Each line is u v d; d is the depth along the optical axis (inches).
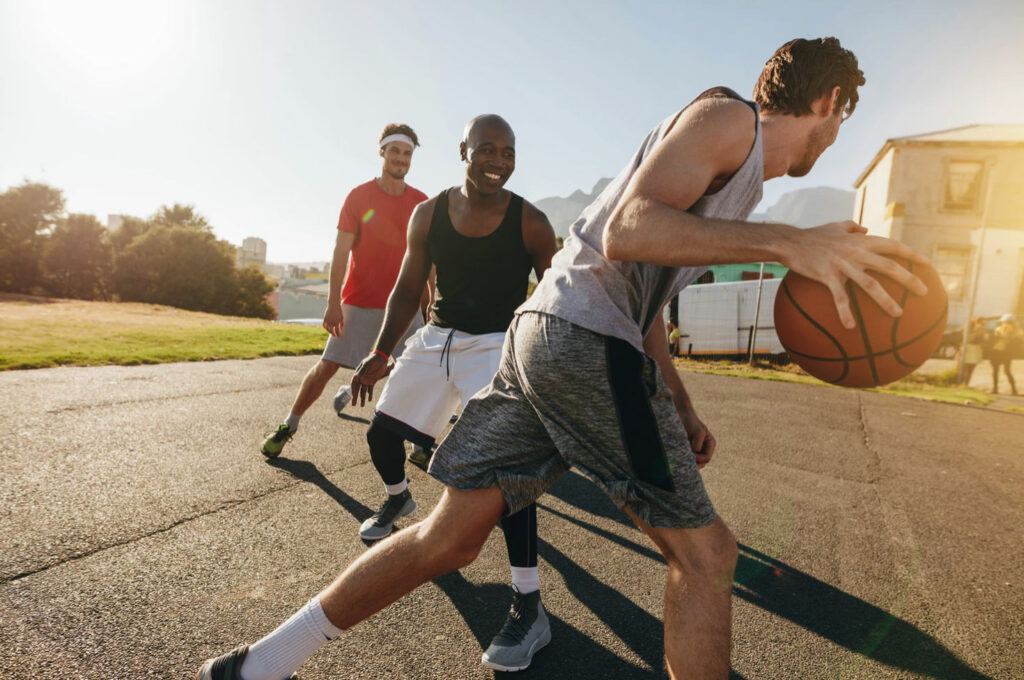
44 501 106.1
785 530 120.3
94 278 1577.3
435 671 68.2
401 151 132.1
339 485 126.3
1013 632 84.0
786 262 44.3
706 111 45.8
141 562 87.4
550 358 49.1
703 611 47.9
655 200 43.9
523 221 88.4
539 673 69.5
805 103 50.4
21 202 1508.4
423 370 91.8
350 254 138.6
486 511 54.9
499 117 85.4
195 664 65.6
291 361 324.8
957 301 782.5
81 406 180.7
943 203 791.7
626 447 48.8
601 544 107.0
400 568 54.3
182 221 1825.8
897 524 126.8
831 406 292.8
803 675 72.2
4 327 386.3
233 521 104.5
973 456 198.4
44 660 63.8
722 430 217.9
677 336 549.3
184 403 196.2
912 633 83.0
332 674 66.2
